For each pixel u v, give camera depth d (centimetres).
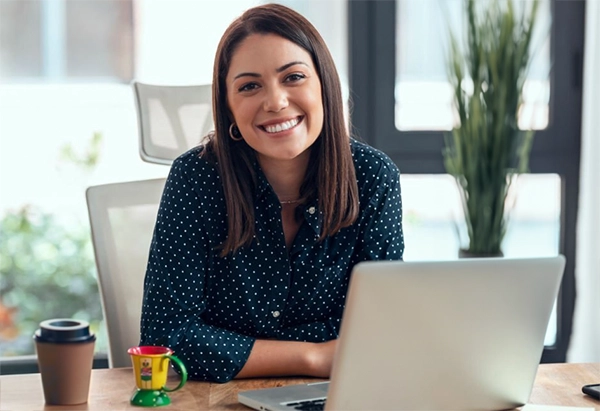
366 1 406
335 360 163
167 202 218
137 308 250
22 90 389
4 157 392
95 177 397
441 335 167
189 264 216
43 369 184
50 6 388
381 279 158
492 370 176
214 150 220
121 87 394
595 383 202
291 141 208
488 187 379
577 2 414
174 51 395
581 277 413
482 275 166
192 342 207
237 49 209
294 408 178
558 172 422
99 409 183
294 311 225
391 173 228
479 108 375
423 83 412
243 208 214
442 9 407
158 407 185
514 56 375
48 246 401
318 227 219
